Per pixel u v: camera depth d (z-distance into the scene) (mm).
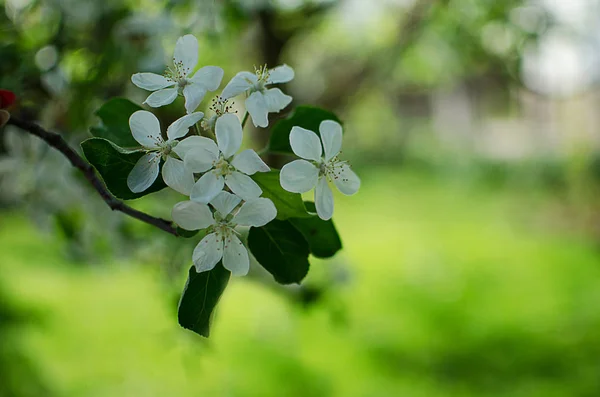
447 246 3734
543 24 1424
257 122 530
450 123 7461
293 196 524
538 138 6082
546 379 2160
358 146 6309
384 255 3574
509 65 1544
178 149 508
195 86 528
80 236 899
